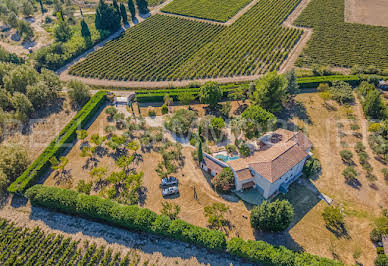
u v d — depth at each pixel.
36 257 62.78
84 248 64.81
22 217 71.12
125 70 126.94
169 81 119.75
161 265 61.41
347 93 103.75
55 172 81.56
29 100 98.69
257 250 58.72
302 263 56.12
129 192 75.12
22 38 150.50
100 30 152.50
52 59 127.94
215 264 61.38
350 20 155.75
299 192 74.88
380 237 63.31
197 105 105.75
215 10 173.12
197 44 141.88
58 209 72.56
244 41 142.25
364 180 76.94
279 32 147.38
